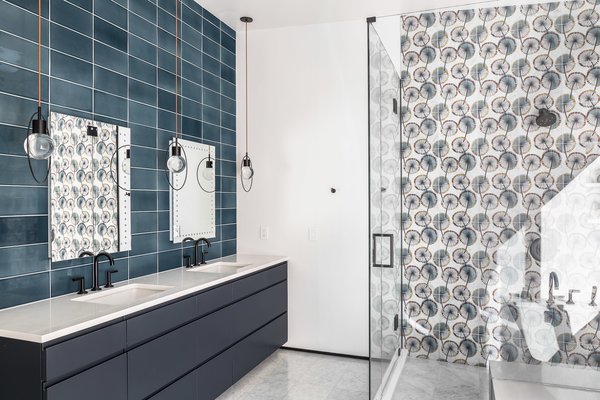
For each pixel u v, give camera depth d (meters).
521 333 2.11
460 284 2.26
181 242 3.18
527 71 2.08
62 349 1.63
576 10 1.99
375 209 2.58
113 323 1.89
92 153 2.41
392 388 2.43
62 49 2.24
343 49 3.70
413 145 2.36
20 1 2.03
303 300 3.81
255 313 3.23
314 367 3.45
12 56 2.00
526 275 2.10
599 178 1.96
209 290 2.63
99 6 2.48
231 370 2.90
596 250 1.97
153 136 2.91
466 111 2.21
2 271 1.95
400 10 3.42
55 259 2.18
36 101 2.11
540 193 2.06
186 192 3.24
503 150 2.14
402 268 2.41
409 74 2.35
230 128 3.92
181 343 2.36
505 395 2.06
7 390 1.63
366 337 3.63
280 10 3.50
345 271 3.69
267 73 3.92
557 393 2.03
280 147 3.88
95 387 1.79
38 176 2.12
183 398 2.38
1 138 1.95
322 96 3.76
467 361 2.25
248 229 3.98
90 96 2.41
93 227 2.41
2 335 1.63
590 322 1.98
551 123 2.04
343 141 3.70
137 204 2.75
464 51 2.21
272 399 2.88
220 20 3.74
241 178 3.85
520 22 2.09
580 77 1.99
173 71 3.12
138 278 2.74
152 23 2.91
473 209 2.22
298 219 3.83
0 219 1.94
